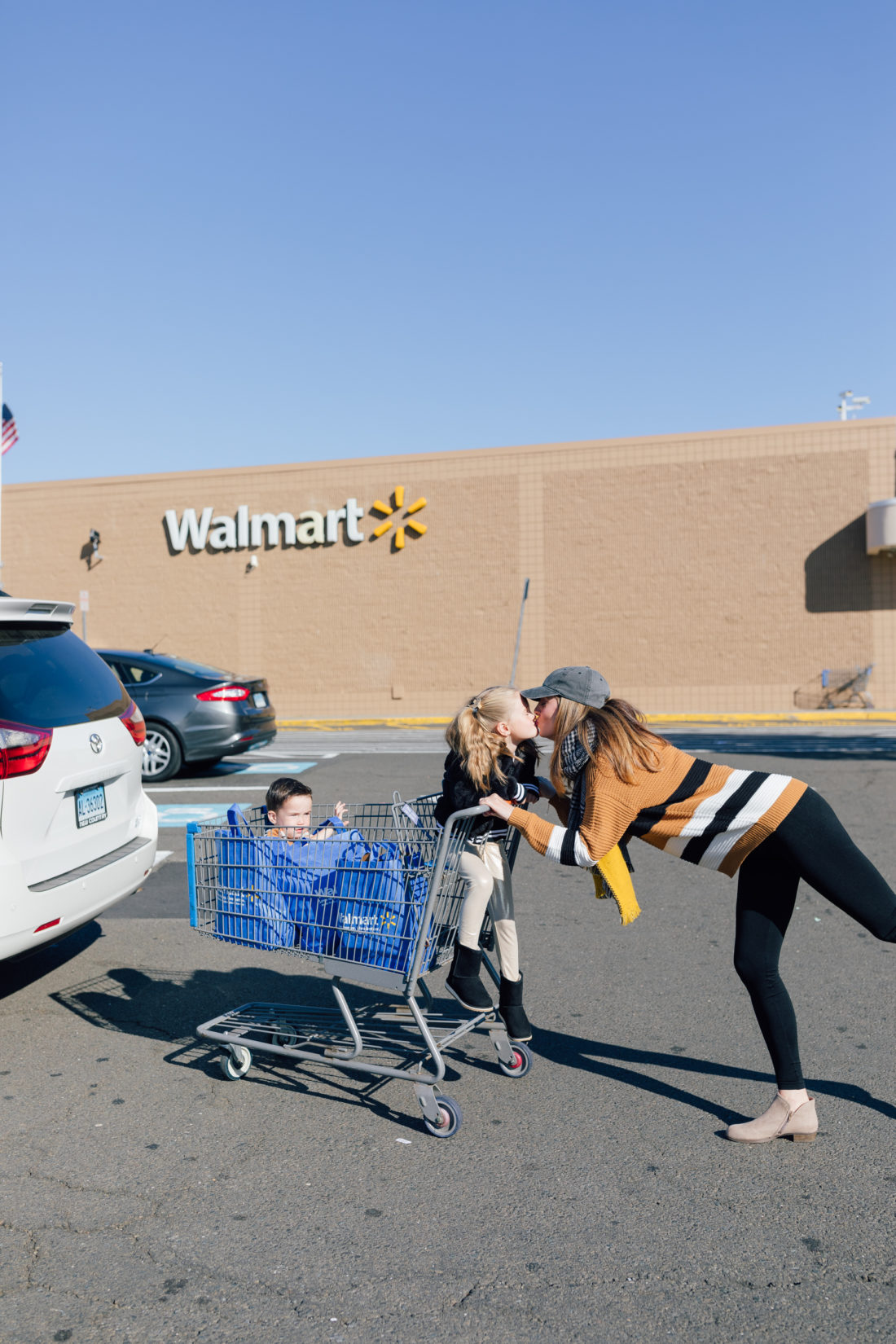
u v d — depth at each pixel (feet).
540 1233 9.35
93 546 90.38
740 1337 7.88
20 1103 12.23
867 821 29.07
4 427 72.54
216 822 13.65
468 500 84.07
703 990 16.16
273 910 12.90
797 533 78.59
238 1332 7.97
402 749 51.60
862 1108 11.94
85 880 14.44
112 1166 10.67
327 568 86.69
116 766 15.78
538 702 11.71
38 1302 8.34
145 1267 8.84
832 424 77.77
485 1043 14.17
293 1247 9.14
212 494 88.58
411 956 11.90
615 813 10.99
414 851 12.78
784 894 11.15
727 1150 10.96
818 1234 9.31
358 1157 10.89
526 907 21.30
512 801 12.10
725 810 10.77
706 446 79.92
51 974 16.92
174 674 39.42
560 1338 7.88
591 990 16.19
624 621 81.46
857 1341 7.85
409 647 85.30
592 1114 11.88
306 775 39.47
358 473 85.87
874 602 77.25
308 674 87.04
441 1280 8.64
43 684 14.66
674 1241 9.20
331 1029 13.78
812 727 66.64
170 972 17.04
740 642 79.56
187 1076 13.03
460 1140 11.26
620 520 81.46
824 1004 15.38
